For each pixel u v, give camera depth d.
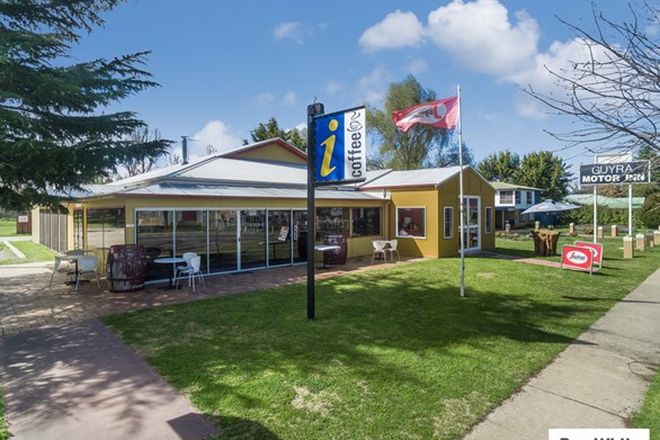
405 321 8.27
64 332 7.58
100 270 14.30
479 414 4.60
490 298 10.41
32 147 8.50
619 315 8.91
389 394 5.02
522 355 6.42
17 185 9.73
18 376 5.58
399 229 20.02
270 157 21.72
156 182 14.41
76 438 4.05
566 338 7.32
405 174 22.00
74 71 10.14
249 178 17.09
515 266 15.83
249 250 15.26
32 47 9.37
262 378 5.45
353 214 19.06
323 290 11.42
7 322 8.28
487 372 5.73
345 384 5.28
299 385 5.24
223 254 14.48
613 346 6.94
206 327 7.84
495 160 60.25
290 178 18.53
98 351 6.55
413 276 13.68
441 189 18.75
